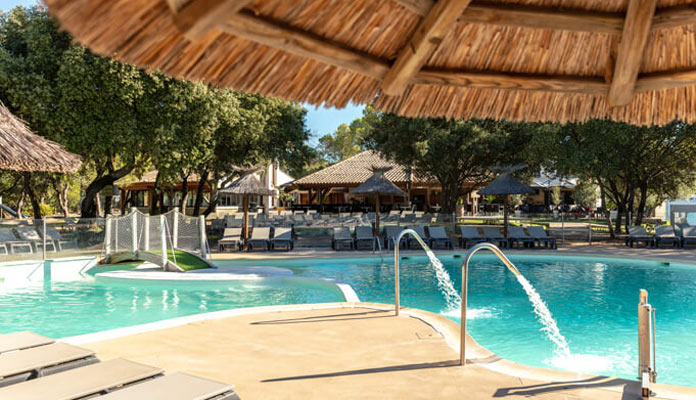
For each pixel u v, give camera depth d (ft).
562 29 7.23
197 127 63.26
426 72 8.04
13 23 65.82
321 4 6.19
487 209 129.70
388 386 13.09
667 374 18.28
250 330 19.36
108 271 44.06
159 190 114.73
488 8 6.88
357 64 7.09
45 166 24.16
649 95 8.97
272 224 79.51
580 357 20.30
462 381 13.42
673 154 66.33
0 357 11.84
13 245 44.21
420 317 21.30
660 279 40.27
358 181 108.88
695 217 66.08
